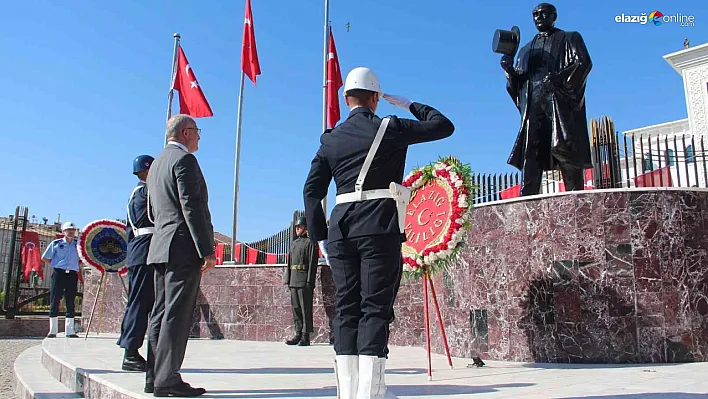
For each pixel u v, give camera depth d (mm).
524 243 6258
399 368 5797
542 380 4574
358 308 3305
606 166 10000
